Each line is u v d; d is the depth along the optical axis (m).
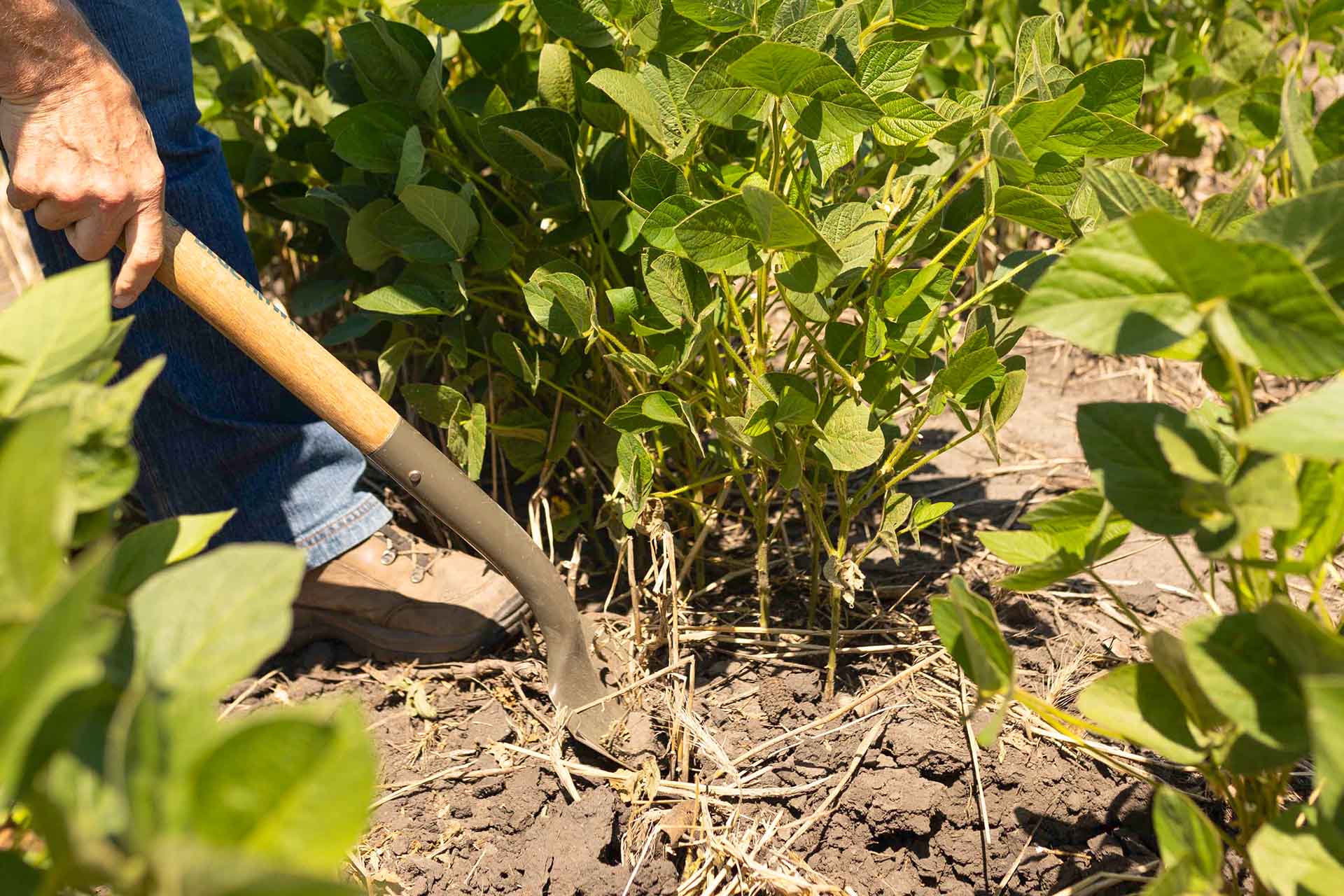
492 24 1.48
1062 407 2.19
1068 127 1.18
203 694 0.53
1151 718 0.82
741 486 1.44
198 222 1.52
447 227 1.41
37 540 0.49
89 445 0.63
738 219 1.06
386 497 1.82
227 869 0.40
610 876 1.19
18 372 0.65
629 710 1.39
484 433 1.43
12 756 0.45
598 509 1.80
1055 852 1.21
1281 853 0.69
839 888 1.19
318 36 1.78
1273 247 0.63
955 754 1.28
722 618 1.59
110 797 0.51
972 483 1.93
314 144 1.76
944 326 1.35
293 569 0.58
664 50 1.30
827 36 1.20
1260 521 0.67
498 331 1.68
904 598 1.61
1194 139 2.39
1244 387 0.75
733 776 1.30
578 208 1.48
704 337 1.24
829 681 1.42
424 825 1.28
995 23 2.37
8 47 1.09
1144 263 0.72
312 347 1.24
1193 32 2.53
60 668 0.46
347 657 1.61
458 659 1.57
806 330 1.27
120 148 1.17
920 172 1.46
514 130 1.37
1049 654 1.49
